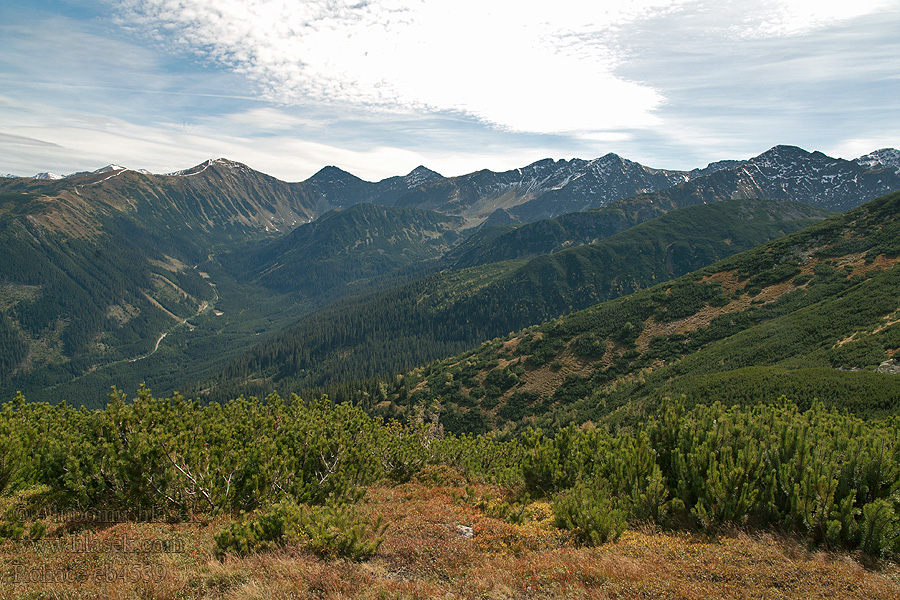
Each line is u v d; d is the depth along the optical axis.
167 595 9.66
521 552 12.50
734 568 10.50
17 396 22.80
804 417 18.62
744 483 13.17
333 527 12.80
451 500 19.89
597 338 115.19
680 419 17.86
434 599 9.62
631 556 11.73
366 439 25.94
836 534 11.59
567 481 19.55
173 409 22.94
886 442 13.98
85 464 15.14
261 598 9.52
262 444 18.62
